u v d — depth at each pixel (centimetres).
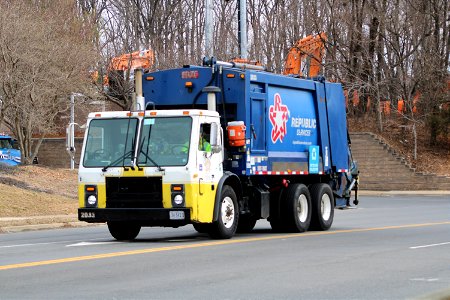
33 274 1456
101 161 2092
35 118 4456
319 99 2620
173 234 2491
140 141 2077
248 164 2241
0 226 2697
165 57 5731
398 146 5909
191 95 2288
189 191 2019
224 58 5338
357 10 5941
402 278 1430
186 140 2047
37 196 3391
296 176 2534
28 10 4653
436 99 5888
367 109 6325
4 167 4050
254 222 2511
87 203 2094
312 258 1717
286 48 5738
